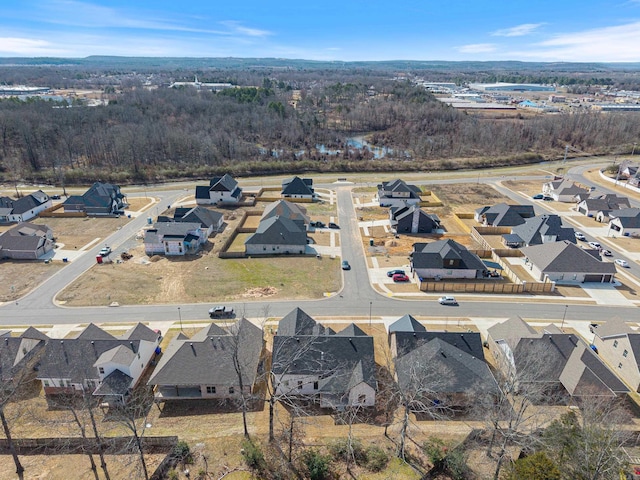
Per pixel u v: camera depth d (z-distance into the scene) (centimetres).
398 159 16562
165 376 4688
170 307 6562
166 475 3694
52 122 17375
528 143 18800
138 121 19212
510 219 9881
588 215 10812
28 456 3966
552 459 3556
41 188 13150
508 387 4147
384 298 6869
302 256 8425
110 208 10850
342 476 3659
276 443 4025
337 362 4822
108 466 3838
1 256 8231
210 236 9425
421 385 3962
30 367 5081
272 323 6153
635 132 19650
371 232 9706
